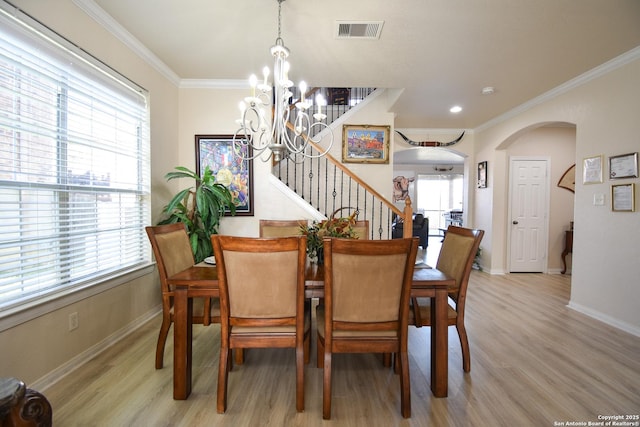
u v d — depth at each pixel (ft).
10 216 5.17
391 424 4.90
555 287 13.23
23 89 5.35
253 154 11.31
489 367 6.63
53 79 5.85
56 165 6.02
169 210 9.07
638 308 8.41
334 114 15.48
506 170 15.69
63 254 6.33
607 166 9.34
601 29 7.57
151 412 5.10
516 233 15.98
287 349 7.61
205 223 9.78
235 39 8.29
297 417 5.05
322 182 14.30
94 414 5.02
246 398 5.55
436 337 5.61
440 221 36.40
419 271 6.18
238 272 4.92
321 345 6.53
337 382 6.13
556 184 15.97
